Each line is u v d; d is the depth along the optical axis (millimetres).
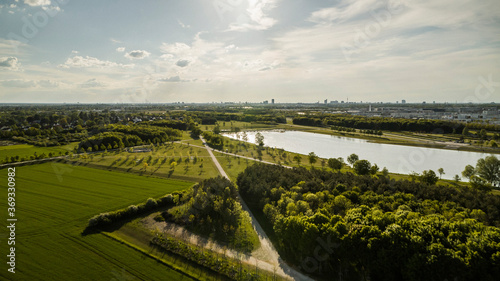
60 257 62031
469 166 118375
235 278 55219
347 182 96500
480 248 48375
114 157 159375
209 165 147000
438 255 48469
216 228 76125
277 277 55812
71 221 79188
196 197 83938
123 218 81500
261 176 104938
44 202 92625
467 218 64875
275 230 67250
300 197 81750
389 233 54250
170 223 79625
